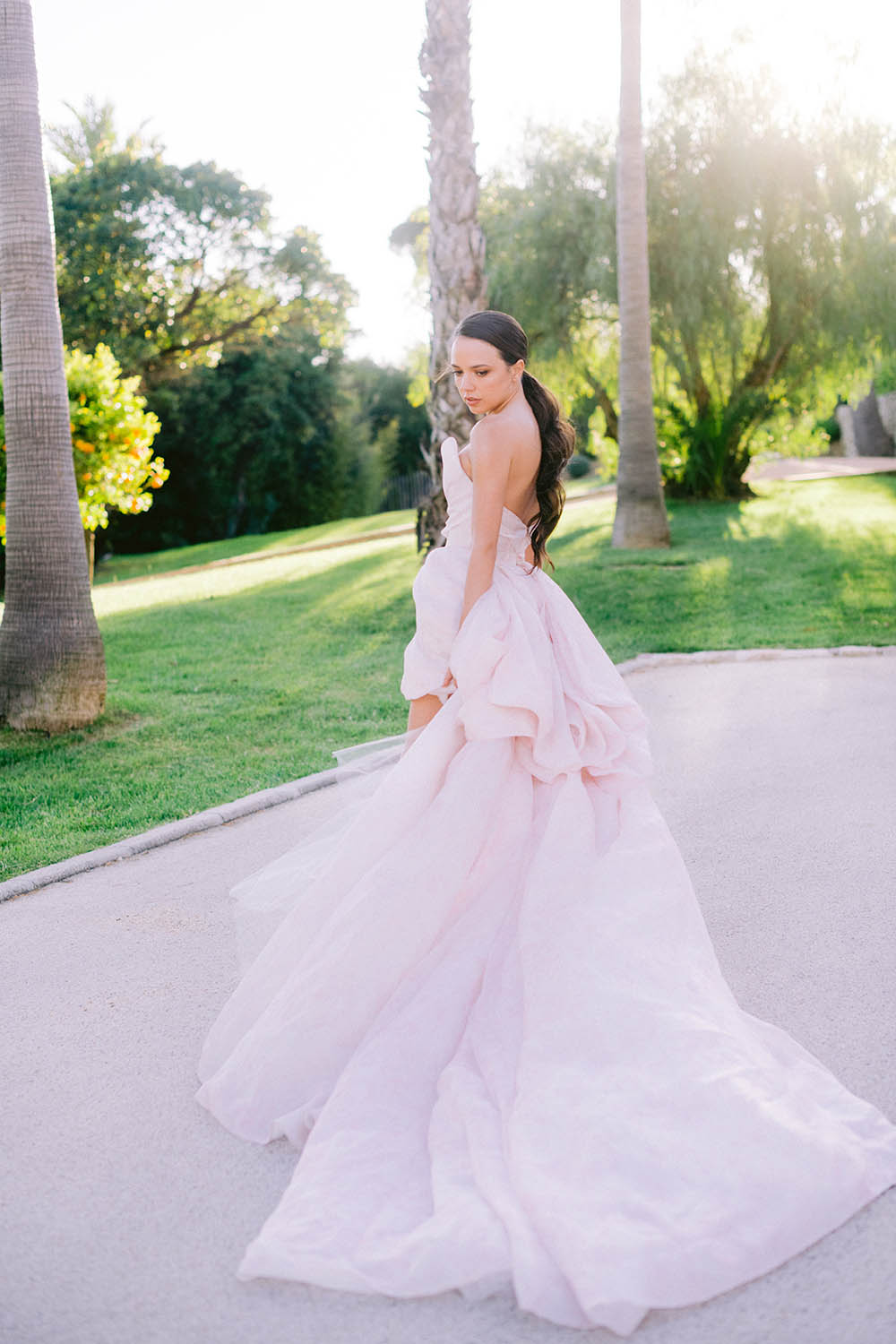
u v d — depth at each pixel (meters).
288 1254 2.15
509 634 2.83
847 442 35.75
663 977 2.56
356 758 3.49
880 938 3.60
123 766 6.30
